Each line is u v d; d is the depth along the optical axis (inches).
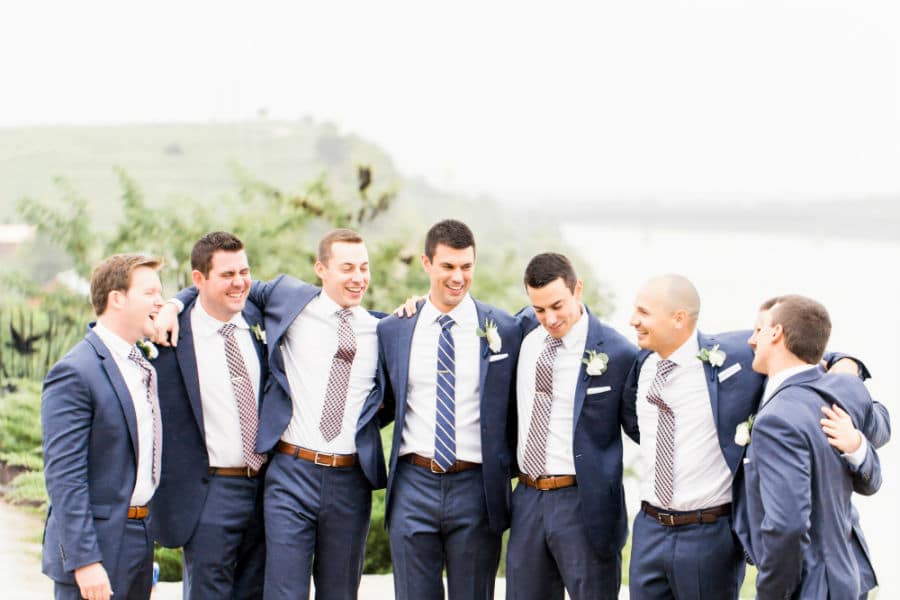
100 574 121.0
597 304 380.8
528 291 136.4
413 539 143.9
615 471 139.1
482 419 142.9
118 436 125.4
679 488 129.6
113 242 320.8
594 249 567.2
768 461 110.9
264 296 153.2
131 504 128.2
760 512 115.4
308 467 144.6
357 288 146.7
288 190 320.2
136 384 128.6
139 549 128.4
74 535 120.2
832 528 111.7
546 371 140.3
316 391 146.1
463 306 146.4
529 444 140.6
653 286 130.8
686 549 128.6
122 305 127.0
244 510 146.5
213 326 145.4
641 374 136.4
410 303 149.2
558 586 144.4
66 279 333.1
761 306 127.1
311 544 145.9
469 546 144.6
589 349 139.3
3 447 269.4
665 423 131.4
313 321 148.8
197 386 143.4
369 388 148.7
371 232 315.9
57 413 122.3
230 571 146.9
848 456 112.2
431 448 143.6
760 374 129.8
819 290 438.6
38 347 317.1
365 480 148.3
